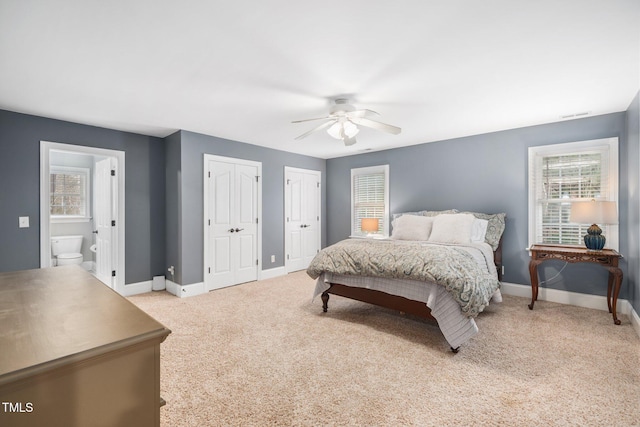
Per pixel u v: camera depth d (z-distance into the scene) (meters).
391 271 2.75
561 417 1.66
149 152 4.39
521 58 2.20
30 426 0.62
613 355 2.35
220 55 2.15
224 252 4.58
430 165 4.80
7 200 3.26
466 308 2.37
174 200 4.28
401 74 2.45
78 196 5.56
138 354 0.76
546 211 3.87
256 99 2.98
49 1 1.56
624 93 2.84
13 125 3.30
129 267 4.20
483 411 1.71
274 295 4.12
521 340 2.63
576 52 2.12
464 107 3.21
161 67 2.32
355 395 1.87
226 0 1.57
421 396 1.85
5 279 1.38
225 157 4.60
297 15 1.71
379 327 2.95
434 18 1.74
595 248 3.19
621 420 1.63
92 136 3.88
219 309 3.53
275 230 5.33
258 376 2.09
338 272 3.15
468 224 3.78
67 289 1.22
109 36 1.90
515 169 4.02
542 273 3.82
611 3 1.61
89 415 0.69
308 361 2.29
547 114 3.44
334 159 6.18
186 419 1.66
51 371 0.63
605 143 3.45
